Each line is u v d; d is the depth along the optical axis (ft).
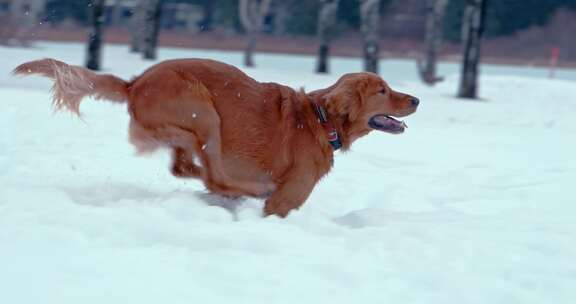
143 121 27.45
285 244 23.04
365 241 24.66
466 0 100.89
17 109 52.49
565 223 29.04
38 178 30.81
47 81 75.41
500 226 28.30
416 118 76.28
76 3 230.07
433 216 30.50
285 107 28.02
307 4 249.14
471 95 101.35
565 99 107.86
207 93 27.14
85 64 93.50
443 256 23.48
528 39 261.24
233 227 24.31
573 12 267.80
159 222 23.49
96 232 22.79
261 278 20.06
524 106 97.40
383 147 53.06
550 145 59.67
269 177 28.17
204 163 27.58
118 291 18.28
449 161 48.42
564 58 247.91
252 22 127.44
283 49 217.15
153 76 27.30
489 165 46.78
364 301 19.19
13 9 157.58
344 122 28.76
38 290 17.94
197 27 254.06
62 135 44.55
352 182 38.52
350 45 243.60
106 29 232.53
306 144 28.04
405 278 21.09
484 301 19.94
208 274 20.02
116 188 30.30
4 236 21.58
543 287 21.35
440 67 185.98
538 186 38.42
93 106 59.26
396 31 260.21
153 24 117.70
